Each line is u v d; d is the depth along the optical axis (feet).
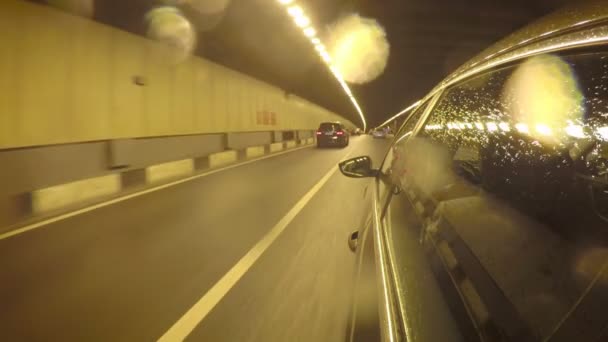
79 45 34.63
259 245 20.59
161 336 11.71
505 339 3.31
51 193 29.04
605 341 2.45
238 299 14.12
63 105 32.58
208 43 64.49
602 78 3.50
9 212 25.18
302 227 24.34
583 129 3.75
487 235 4.54
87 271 17.07
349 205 31.12
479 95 6.61
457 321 3.99
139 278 16.22
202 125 61.36
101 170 36.19
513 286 3.60
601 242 3.16
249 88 86.33
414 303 4.83
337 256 18.74
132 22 44.09
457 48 81.87
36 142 29.71
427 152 8.95
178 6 49.47
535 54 4.55
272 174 50.88
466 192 5.95
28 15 29.50
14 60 28.19
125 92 41.24
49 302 14.12
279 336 11.57
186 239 21.77
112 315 13.06
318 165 61.98
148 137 45.47
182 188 39.65
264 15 63.26
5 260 18.71
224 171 54.13
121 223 25.39
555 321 3.00
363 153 88.84
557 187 3.93
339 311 13.05
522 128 4.92
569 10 4.29
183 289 15.05
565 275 3.26
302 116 147.23
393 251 6.71
